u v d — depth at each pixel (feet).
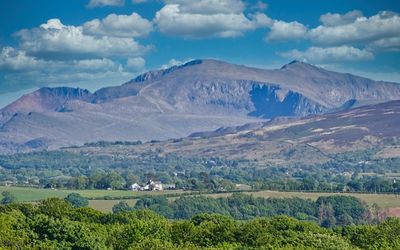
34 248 650.02
